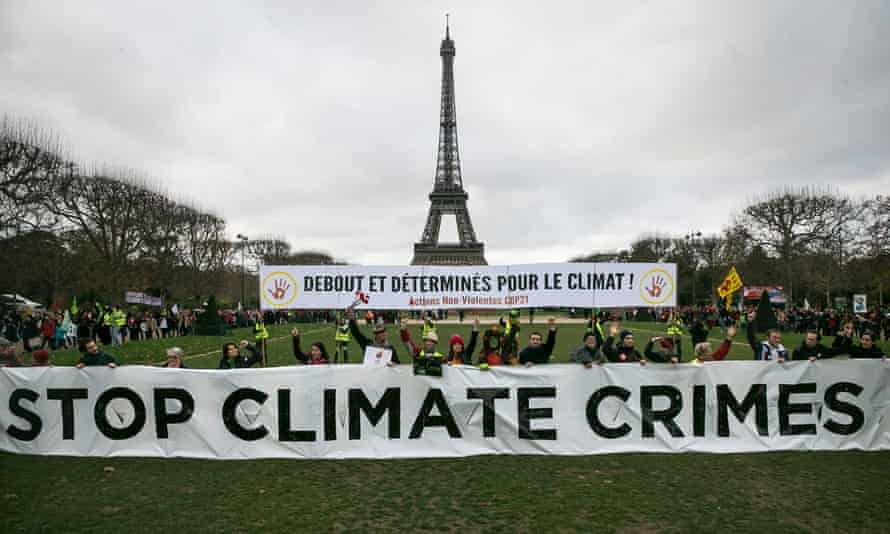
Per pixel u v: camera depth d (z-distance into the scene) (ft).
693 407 41.81
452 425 41.29
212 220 304.30
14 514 29.37
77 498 31.83
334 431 40.96
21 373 41.06
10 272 191.31
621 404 41.63
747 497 31.83
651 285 58.65
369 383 41.22
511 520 28.63
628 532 27.09
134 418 40.83
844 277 258.98
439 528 27.66
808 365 42.19
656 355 49.96
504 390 41.50
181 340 155.12
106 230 248.73
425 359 41.63
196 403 40.70
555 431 41.32
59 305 191.31
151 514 29.43
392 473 36.91
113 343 137.08
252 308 309.42
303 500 31.63
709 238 340.18
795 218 260.62
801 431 42.04
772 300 287.48
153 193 254.47
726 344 45.21
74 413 40.96
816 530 27.30
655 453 41.16
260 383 40.83
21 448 40.91
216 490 33.35
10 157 186.91
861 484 33.94
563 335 164.45
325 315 286.05
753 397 42.01
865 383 42.19
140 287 235.40
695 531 27.20
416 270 59.67
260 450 40.65
